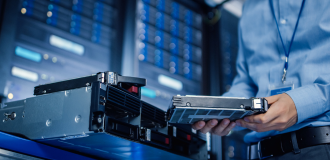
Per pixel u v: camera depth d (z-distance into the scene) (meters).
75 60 2.84
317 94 1.01
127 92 1.04
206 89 3.49
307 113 1.00
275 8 1.26
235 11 4.07
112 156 1.18
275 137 1.14
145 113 1.06
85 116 0.87
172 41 3.65
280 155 1.11
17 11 2.40
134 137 0.96
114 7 3.27
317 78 1.05
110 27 3.19
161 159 1.24
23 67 2.47
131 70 3.03
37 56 2.59
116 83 1.00
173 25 3.71
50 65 2.66
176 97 0.93
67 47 2.81
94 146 1.03
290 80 1.15
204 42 3.68
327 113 1.04
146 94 3.19
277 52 1.24
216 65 3.54
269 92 1.20
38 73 2.56
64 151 1.05
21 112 1.01
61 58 2.75
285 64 1.18
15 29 2.38
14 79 2.39
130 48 3.10
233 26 4.30
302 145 1.04
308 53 1.12
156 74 3.38
